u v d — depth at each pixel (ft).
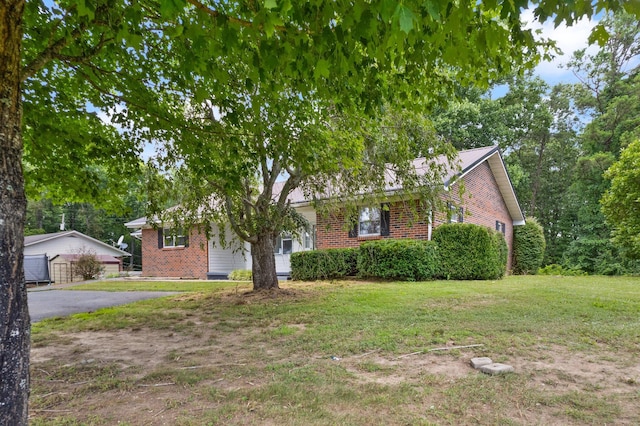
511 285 29.91
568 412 7.93
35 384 10.13
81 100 16.52
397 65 10.40
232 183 17.69
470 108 69.82
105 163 19.34
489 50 9.51
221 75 11.34
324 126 17.88
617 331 14.65
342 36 7.72
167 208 28.63
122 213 23.13
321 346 13.16
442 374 10.23
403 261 32.14
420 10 6.80
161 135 17.66
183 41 10.62
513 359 11.48
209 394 9.15
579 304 20.48
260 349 13.19
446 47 9.02
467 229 35.12
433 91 13.05
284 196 26.63
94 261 60.08
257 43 9.28
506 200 54.03
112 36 10.72
